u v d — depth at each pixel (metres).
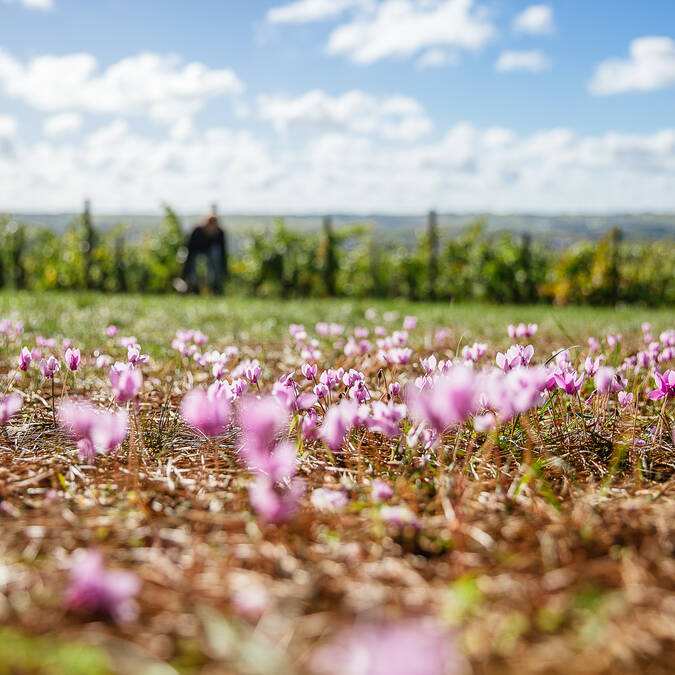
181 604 0.75
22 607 0.73
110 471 1.27
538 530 0.97
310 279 14.57
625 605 0.74
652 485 1.23
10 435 1.53
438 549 0.91
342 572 0.84
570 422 1.62
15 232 15.38
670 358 1.91
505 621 0.71
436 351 3.27
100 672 0.62
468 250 14.98
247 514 1.03
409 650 0.46
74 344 2.95
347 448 1.44
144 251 15.41
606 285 13.27
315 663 0.64
